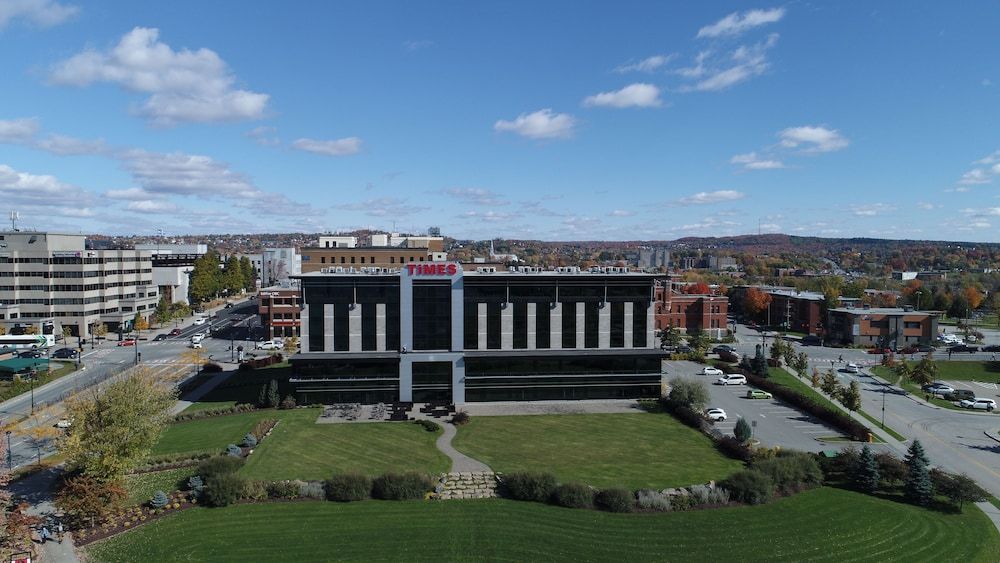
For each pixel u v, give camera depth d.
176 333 156.25
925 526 51.81
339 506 53.53
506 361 88.50
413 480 55.62
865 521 52.25
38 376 102.06
